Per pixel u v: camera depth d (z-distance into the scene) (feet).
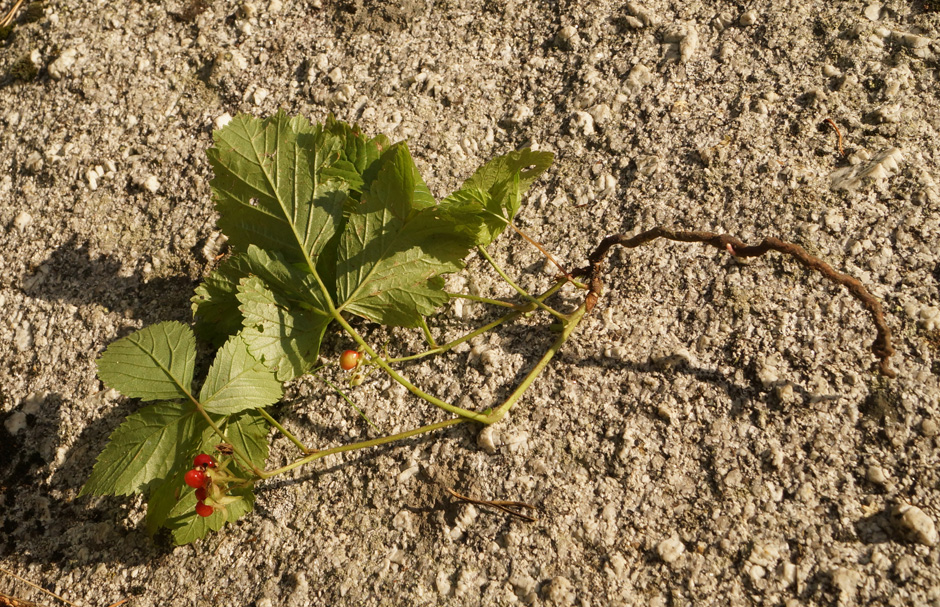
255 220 2.13
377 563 2.06
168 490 2.06
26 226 2.36
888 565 1.96
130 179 2.36
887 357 1.98
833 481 2.00
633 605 1.99
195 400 2.06
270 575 2.08
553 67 2.33
